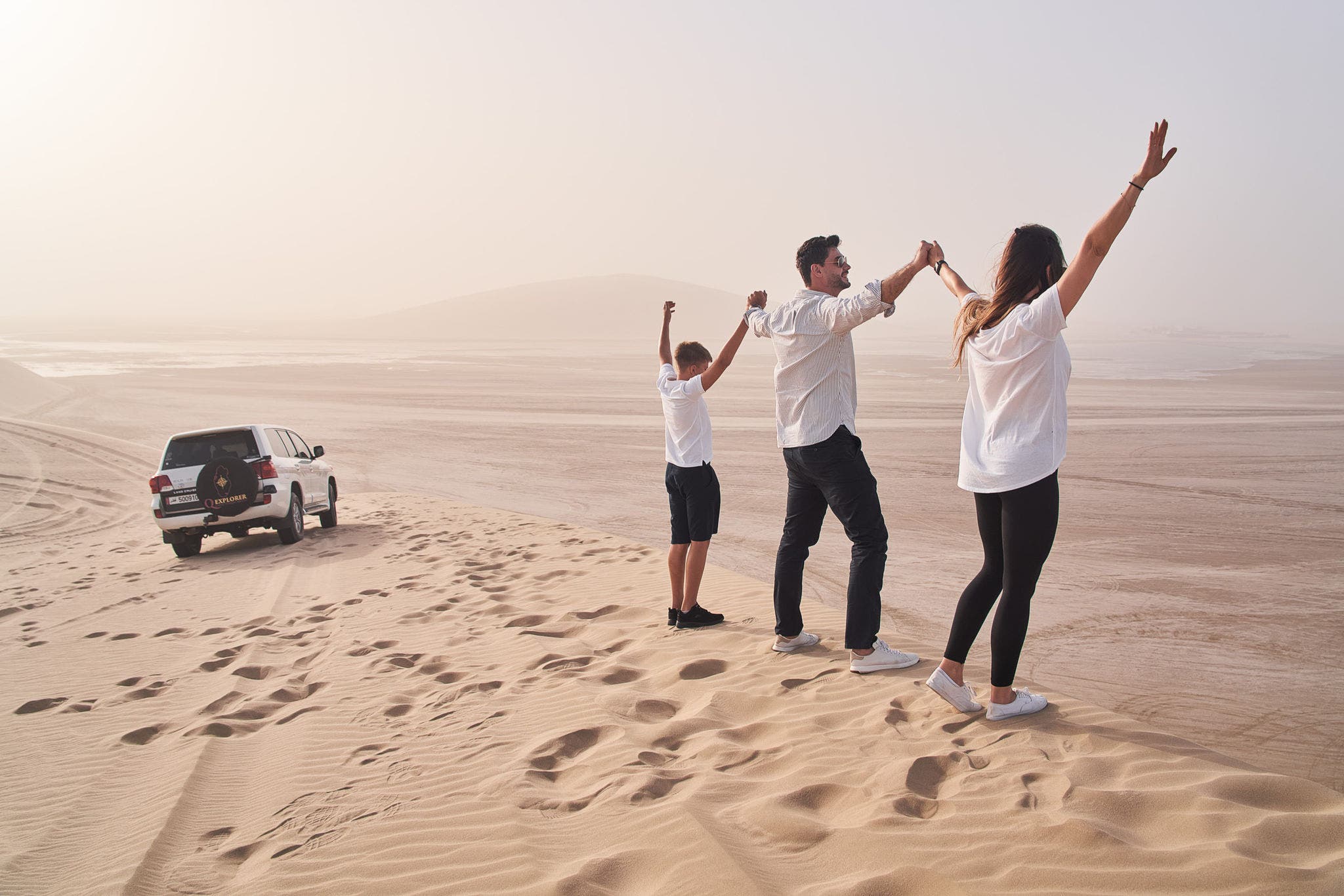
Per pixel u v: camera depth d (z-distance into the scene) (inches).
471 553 390.9
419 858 120.9
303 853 125.8
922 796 123.8
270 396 1572.3
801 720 160.7
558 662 214.7
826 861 108.0
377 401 1472.7
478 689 200.5
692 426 233.6
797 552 203.9
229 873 123.2
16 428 1106.1
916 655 195.9
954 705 154.3
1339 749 174.7
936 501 551.5
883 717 157.2
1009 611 144.6
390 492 684.1
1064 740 139.6
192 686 223.8
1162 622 284.0
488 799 138.6
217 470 454.0
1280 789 117.5
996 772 129.7
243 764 165.9
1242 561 378.6
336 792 148.2
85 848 136.4
